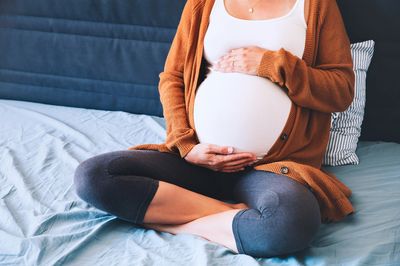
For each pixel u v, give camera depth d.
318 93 1.38
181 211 1.27
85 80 2.13
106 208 1.25
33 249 1.15
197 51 1.50
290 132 1.38
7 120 1.98
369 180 1.51
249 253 1.16
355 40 1.80
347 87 1.42
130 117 2.03
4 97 2.24
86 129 1.90
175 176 1.38
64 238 1.20
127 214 1.26
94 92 2.14
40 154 1.68
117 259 1.14
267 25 1.42
